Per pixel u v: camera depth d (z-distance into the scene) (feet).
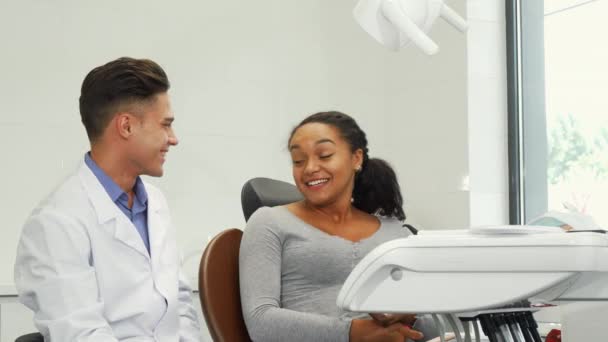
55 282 5.39
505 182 11.73
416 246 3.52
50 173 10.72
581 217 4.96
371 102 12.88
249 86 12.08
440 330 4.25
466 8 11.59
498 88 11.75
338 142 5.95
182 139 11.57
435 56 12.03
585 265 3.35
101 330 5.37
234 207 11.85
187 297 6.62
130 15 11.36
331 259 5.78
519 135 11.76
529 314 4.31
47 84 10.78
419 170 12.27
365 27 6.04
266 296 5.54
